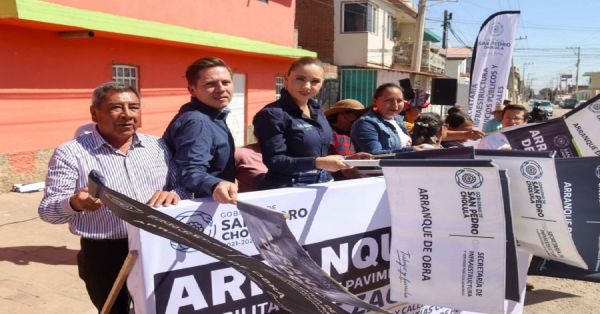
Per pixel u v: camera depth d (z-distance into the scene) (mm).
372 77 21297
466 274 2107
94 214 2334
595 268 2471
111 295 1951
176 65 11133
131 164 2398
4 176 7309
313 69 2672
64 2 8000
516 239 2305
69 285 4156
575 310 4246
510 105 5477
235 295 2129
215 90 2475
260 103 14844
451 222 2104
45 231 5613
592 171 2475
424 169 2064
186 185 2230
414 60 18812
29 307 3711
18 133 7516
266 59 14953
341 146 3988
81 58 8539
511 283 2162
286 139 2707
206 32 11586
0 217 6086
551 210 2152
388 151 3498
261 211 2010
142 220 1698
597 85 58469
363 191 2500
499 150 2230
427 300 2203
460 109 5559
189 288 2016
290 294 1735
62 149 2305
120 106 2338
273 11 15117
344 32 21516
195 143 2332
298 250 2143
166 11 10578
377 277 2600
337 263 2443
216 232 2066
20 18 6547
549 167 2100
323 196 2359
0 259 4652
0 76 7172
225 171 2557
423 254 2174
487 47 7691
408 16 25938
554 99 98500
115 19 8719
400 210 2180
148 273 1921
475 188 2004
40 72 7785
